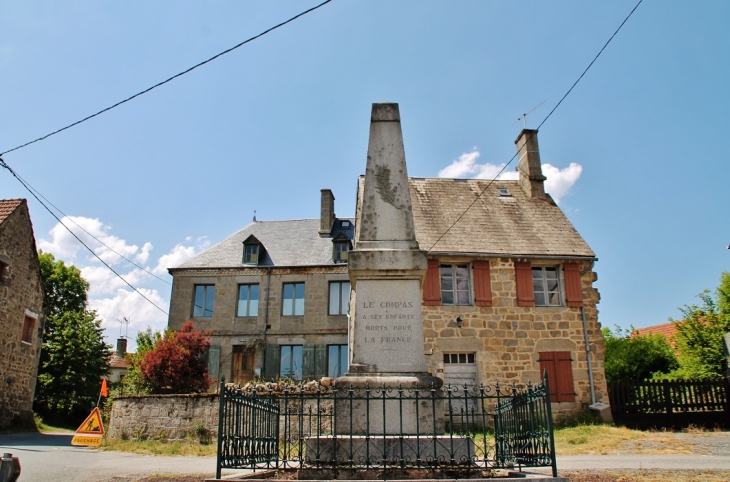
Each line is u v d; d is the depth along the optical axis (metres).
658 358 24.94
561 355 17.20
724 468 8.45
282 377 22.72
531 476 5.64
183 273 27.53
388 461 5.85
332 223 30.39
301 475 5.93
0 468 4.84
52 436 17.30
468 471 5.92
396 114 8.38
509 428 7.17
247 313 27.00
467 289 17.78
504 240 18.56
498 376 16.77
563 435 14.20
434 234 18.44
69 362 27.84
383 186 8.02
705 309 25.44
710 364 24.08
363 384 6.91
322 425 12.96
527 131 22.06
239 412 6.19
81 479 7.48
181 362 21.08
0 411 17.70
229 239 29.86
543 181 21.58
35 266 19.94
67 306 33.59
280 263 27.55
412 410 6.81
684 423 16.42
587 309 17.70
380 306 7.37
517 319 17.38
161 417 13.71
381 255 7.49
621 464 9.08
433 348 16.88
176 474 7.73
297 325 26.50
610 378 24.14
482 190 21.61
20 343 18.92
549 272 18.33
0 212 18.39
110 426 14.23
